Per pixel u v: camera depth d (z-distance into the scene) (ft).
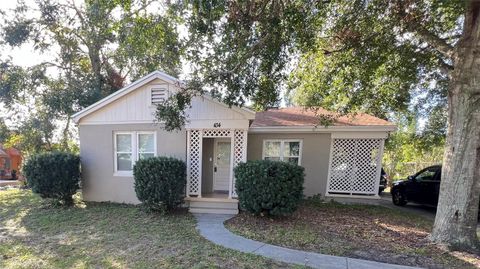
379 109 33.71
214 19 17.56
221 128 27.99
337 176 34.60
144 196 25.68
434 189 31.14
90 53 50.44
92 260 15.43
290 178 23.58
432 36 20.76
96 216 25.03
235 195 27.84
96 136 31.04
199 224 22.90
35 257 15.97
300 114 41.14
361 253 16.98
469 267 15.20
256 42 18.99
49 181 28.07
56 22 46.19
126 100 30.17
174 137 29.17
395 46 24.73
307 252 16.88
